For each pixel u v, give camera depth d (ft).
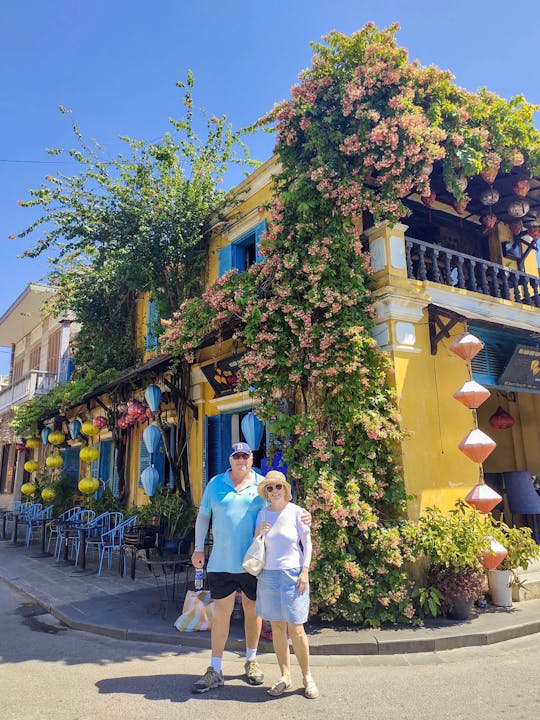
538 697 12.82
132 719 11.89
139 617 20.98
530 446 33.24
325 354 21.20
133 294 44.55
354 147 22.53
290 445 21.26
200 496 31.32
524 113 26.40
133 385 38.81
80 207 34.88
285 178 24.82
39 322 68.39
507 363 26.32
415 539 19.61
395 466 20.97
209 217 35.24
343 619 19.25
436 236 32.35
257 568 13.05
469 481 23.11
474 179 28.07
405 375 22.17
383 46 23.48
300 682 14.26
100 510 39.40
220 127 36.88
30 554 39.45
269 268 23.93
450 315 22.56
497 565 20.42
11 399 65.00
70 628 20.75
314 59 24.27
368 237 24.48
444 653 16.67
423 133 22.15
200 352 31.63
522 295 31.89
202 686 13.47
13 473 71.31
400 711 12.17
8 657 16.98
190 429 33.76
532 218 32.89
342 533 18.94
